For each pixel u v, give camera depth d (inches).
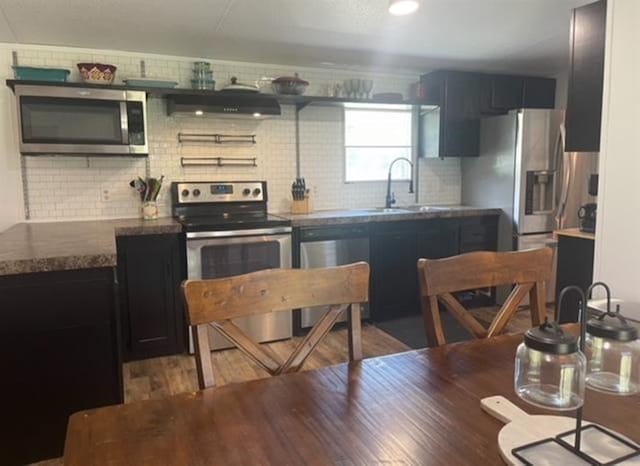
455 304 60.2
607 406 38.9
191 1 104.0
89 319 82.2
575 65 103.3
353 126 178.4
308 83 154.7
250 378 116.1
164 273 128.6
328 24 120.8
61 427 82.7
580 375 32.5
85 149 126.5
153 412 38.5
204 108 137.2
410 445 33.7
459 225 169.2
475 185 187.6
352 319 55.2
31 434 81.3
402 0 68.1
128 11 109.4
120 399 85.4
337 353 131.9
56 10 108.1
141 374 119.2
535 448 32.4
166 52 145.8
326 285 53.9
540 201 169.3
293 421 37.1
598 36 98.0
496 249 176.2
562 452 31.9
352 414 38.2
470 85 178.2
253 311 50.1
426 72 179.2
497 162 175.0
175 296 130.4
